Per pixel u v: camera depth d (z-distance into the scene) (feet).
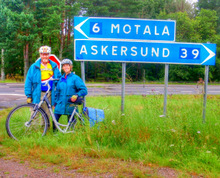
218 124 16.75
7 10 109.70
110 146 14.11
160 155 12.96
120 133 14.80
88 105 27.86
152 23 19.30
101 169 11.13
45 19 119.34
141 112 19.89
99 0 135.64
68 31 139.74
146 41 19.34
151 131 15.33
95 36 19.01
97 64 149.89
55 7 117.70
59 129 15.90
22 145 14.06
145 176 10.44
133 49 19.30
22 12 109.09
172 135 14.60
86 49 18.98
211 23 154.10
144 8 172.65
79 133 15.23
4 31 115.44
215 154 12.82
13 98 40.91
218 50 145.48
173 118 17.39
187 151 13.26
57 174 10.63
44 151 13.15
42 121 15.94
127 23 19.17
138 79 143.13
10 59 129.39
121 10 144.05
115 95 46.55
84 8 139.95
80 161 12.01
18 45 111.34
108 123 15.87
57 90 16.60
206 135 14.92
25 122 15.64
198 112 20.85
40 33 126.52
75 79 16.51
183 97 38.88
